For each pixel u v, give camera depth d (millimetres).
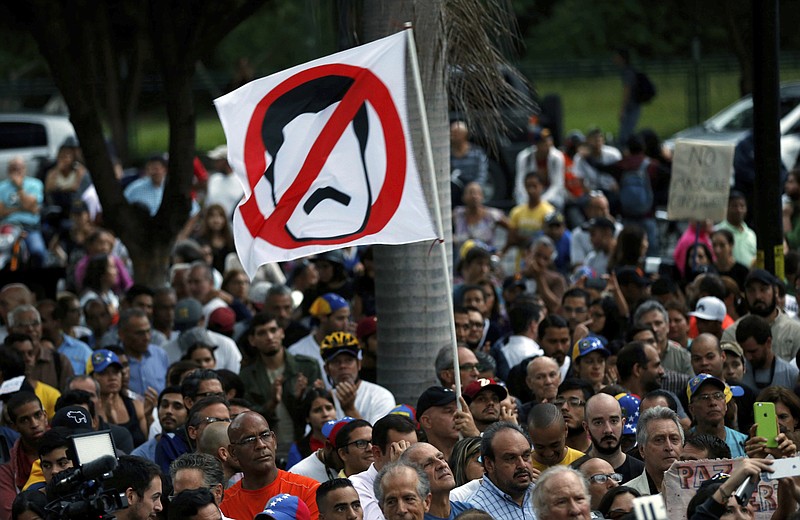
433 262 30656
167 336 40719
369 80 26703
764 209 34844
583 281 43031
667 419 24891
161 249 42250
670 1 115812
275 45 127000
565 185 65188
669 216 43375
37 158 78500
